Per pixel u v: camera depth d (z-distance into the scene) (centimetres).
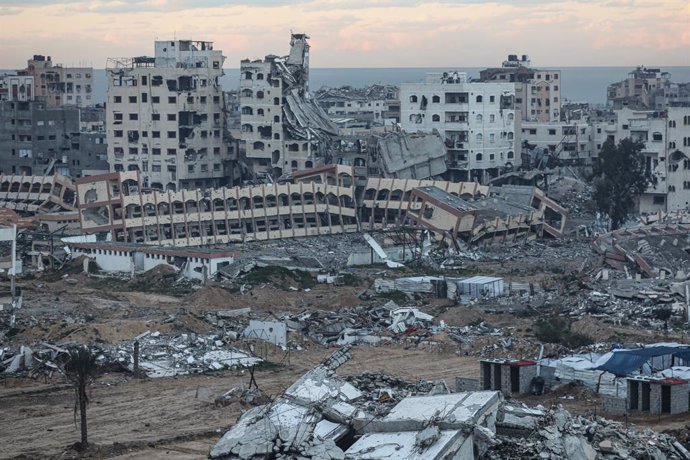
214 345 13925
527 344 13888
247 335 14488
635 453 8369
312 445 8062
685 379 10856
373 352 13962
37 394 11969
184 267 19475
